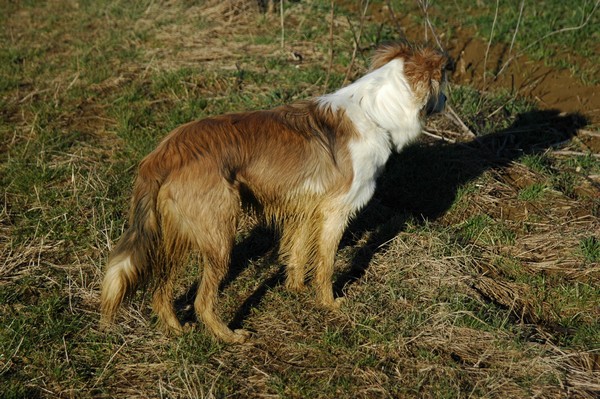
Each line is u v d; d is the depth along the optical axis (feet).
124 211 17.29
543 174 19.27
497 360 13.01
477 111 21.99
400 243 16.46
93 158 19.51
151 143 19.98
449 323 13.84
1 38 29.01
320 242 13.93
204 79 24.12
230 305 14.57
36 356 12.84
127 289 12.02
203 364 12.76
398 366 12.84
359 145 13.57
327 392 12.24
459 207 18.07
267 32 28.55
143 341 13.39
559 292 14.99
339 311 14.35
